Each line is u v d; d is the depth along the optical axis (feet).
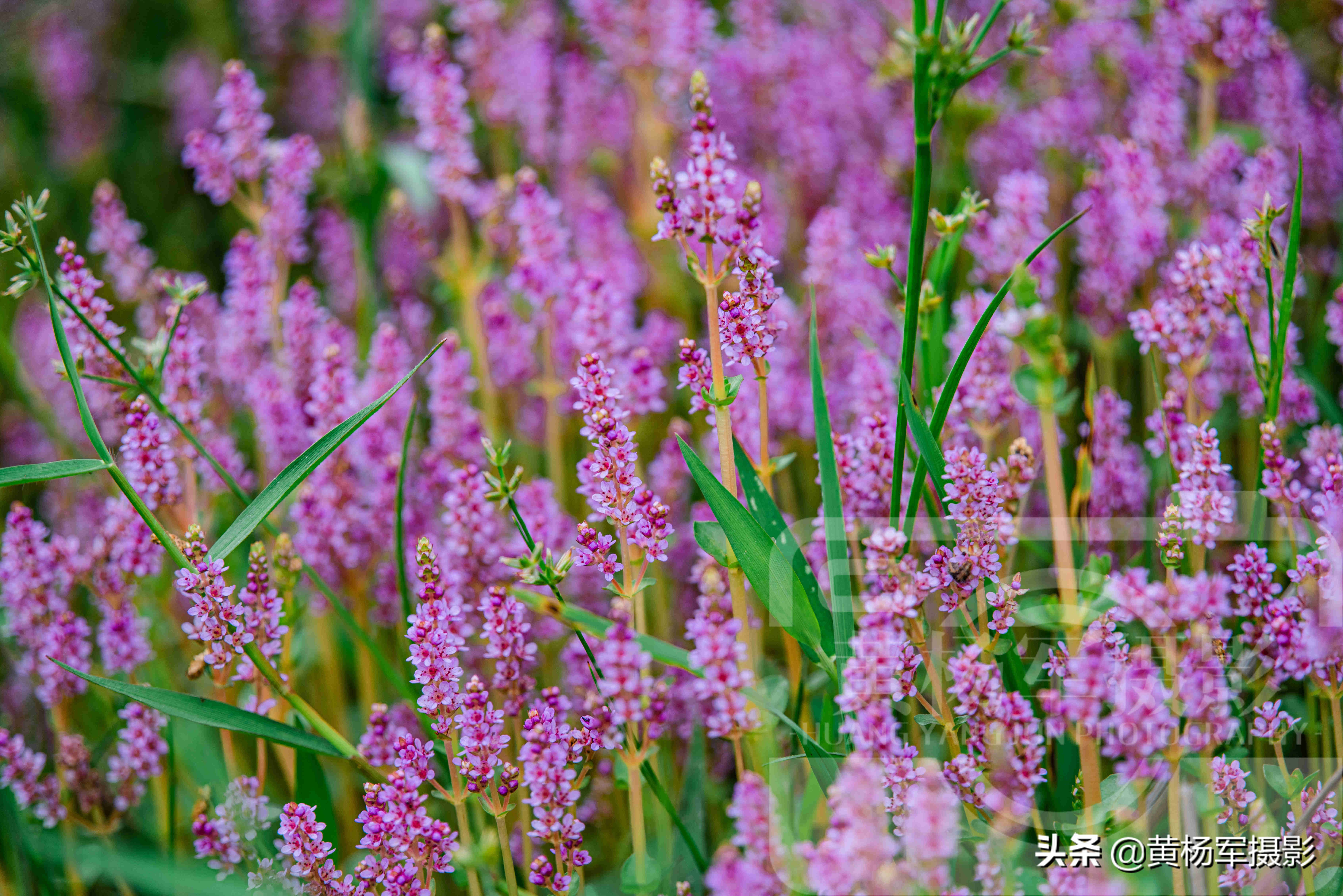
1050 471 2.76
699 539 2.79
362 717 3.04
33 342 3.34
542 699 2.86
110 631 2.94
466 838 2.79
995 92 3.55
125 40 5.50
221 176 3.16
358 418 2.80
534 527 2.93
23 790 2.90
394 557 3.04
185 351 2.96
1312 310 3.19
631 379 2.95
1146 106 3.18
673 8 3.28
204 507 3.01
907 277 2.79
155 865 2.88
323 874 2.79
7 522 3.12
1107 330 3.13
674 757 2.97
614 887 2.90
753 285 2.78
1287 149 3.22
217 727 2.87
